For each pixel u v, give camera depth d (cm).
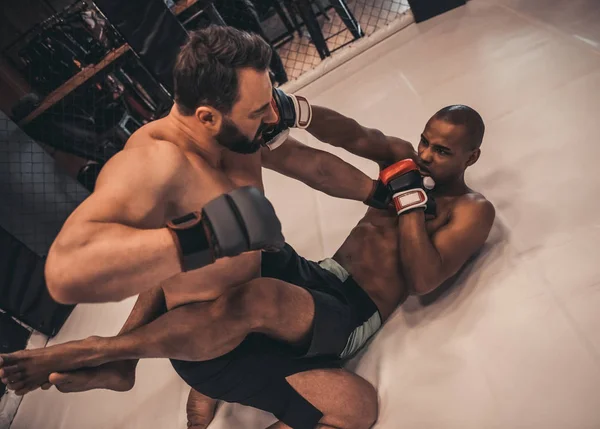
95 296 109
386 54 327
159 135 130
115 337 146
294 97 168
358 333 175
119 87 336
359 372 179
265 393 154
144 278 110
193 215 112
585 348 149
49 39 304
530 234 184
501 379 154
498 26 296
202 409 191
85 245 106
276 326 146
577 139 207
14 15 328
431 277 169
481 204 176
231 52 117
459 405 156
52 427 233
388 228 187
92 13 308
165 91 336
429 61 302
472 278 181
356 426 163
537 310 162
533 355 154
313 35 341
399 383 169
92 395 237
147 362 234
